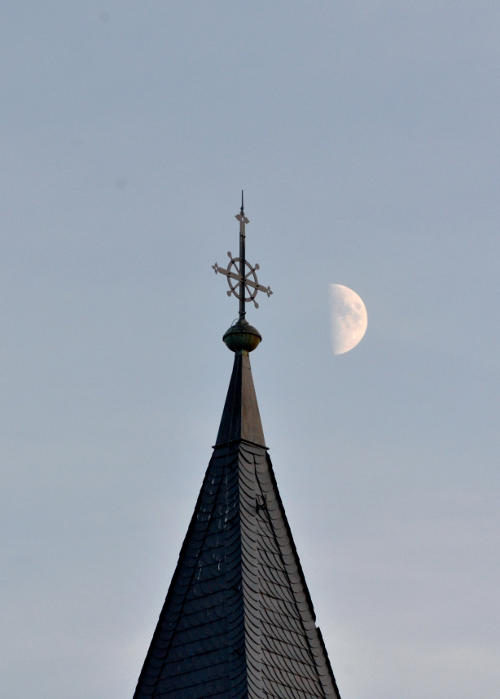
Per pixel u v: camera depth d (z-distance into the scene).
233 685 198.00
